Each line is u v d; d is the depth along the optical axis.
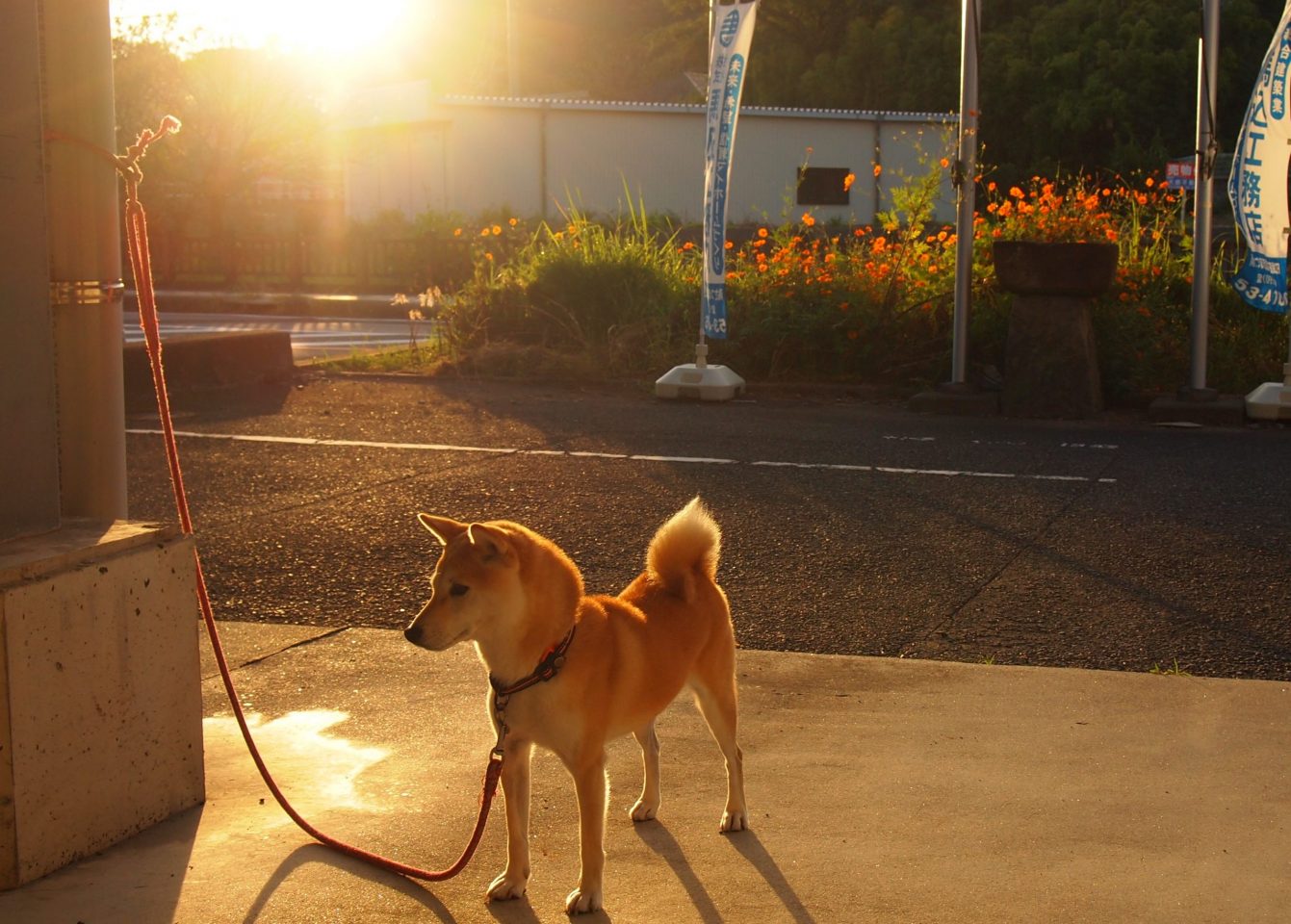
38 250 3.71
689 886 3.55
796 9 44.22
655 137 34.03
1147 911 3.37
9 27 3.59
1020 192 14.79
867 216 34.50
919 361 14.10
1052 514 8.26
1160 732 4.63
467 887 3.54
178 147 32.28
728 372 13.51
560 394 13.90
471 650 5.55
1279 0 37.94
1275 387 11.91
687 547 3.92
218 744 4.51
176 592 3.91
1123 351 13.04
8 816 3.38
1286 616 6.15
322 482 9.20
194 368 13.62
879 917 3.36
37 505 3.75
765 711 4.89
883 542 7.55
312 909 3.39
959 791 4.14
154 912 3.32
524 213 33.91
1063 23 37.28
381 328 22.33
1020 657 5.58
